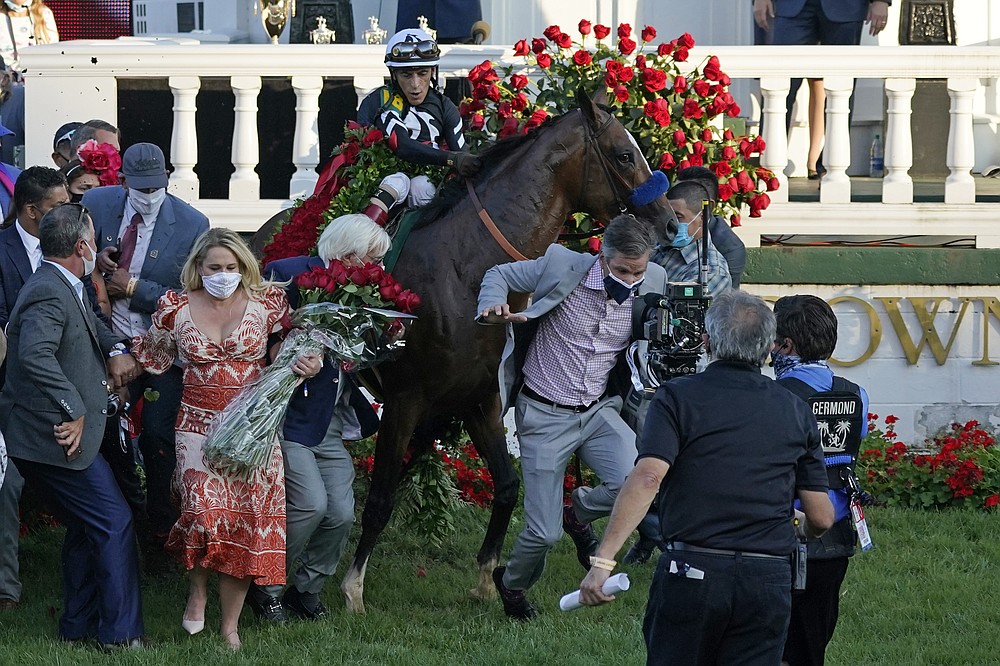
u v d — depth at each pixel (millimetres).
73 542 15344
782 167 23078
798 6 25594
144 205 16781
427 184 17125
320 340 14891
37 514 19812
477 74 19516
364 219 15555
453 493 18750
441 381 16109
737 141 20484
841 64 22812
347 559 19016
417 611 16797
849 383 12859
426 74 17562
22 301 14570
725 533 10977
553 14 27984
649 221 16359
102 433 14852
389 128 17500
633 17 28875
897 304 23172
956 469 21422
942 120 25125
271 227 19156
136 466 18547
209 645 15008
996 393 23297
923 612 16594
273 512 14898
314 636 15508
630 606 16969
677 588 11016
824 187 23172
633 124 19516
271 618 15984
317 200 17375
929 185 24875
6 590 16609
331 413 15578
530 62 20703
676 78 19562
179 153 22547
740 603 10953
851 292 23203
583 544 18188
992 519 20672
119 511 14898
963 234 23219
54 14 30812
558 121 16453
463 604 17172
